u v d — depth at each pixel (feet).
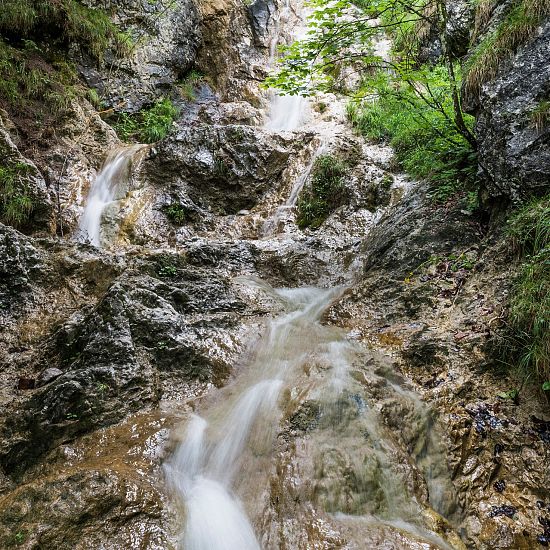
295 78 18.26
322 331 15.03
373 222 22.82
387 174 24.79
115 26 36.01
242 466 9.98
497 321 12.63
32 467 10.13
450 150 20.89
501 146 14.34
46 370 12.55
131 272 15.92
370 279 17.07
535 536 8.96
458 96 18.79
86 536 7.87
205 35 43.27
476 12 18.31
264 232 24.91
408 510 9.39
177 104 38.17
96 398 11.23
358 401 11.18
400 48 32.71
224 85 41.83
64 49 32.37
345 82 37.24
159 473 9.61
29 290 15.49
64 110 28.45
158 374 12.63
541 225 12.42
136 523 8.21
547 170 13.28
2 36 29.37
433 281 15.29
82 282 16.38
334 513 9.07
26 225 22.17
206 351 13.42
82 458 10.05
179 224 25.49
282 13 45.44
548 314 10.94
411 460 10.29
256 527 8.73
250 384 12.42
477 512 9.57
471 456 10.43
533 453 10.23
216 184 27.25
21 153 24.02
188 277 16.92
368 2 18.15
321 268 19.71
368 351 13.52
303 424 10.60
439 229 17.08
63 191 24.79
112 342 12.50
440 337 13.12
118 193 26.40
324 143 27.45
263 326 14.99
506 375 11.82
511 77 14.46
